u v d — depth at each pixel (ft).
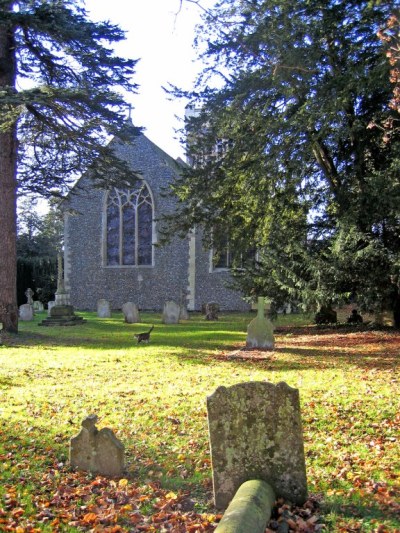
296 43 48.83
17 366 41.34
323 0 49.75
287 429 15.52
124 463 18.88
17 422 24.94
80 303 129.80
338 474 17.66
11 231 63.52
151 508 15.71
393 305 60.03
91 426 18.84
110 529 14.08
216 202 62.03
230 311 118.83
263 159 52.54
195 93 58.80
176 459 19.92
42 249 152.66
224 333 67.56
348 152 57.16
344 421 23.63
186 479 18.08
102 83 61.57
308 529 13.71
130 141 62.59
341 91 47.44
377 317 63.72
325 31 49.26
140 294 125.49
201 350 50.08
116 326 79.77
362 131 53.21
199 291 121.60
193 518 14.90
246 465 15.64
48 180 70.44
